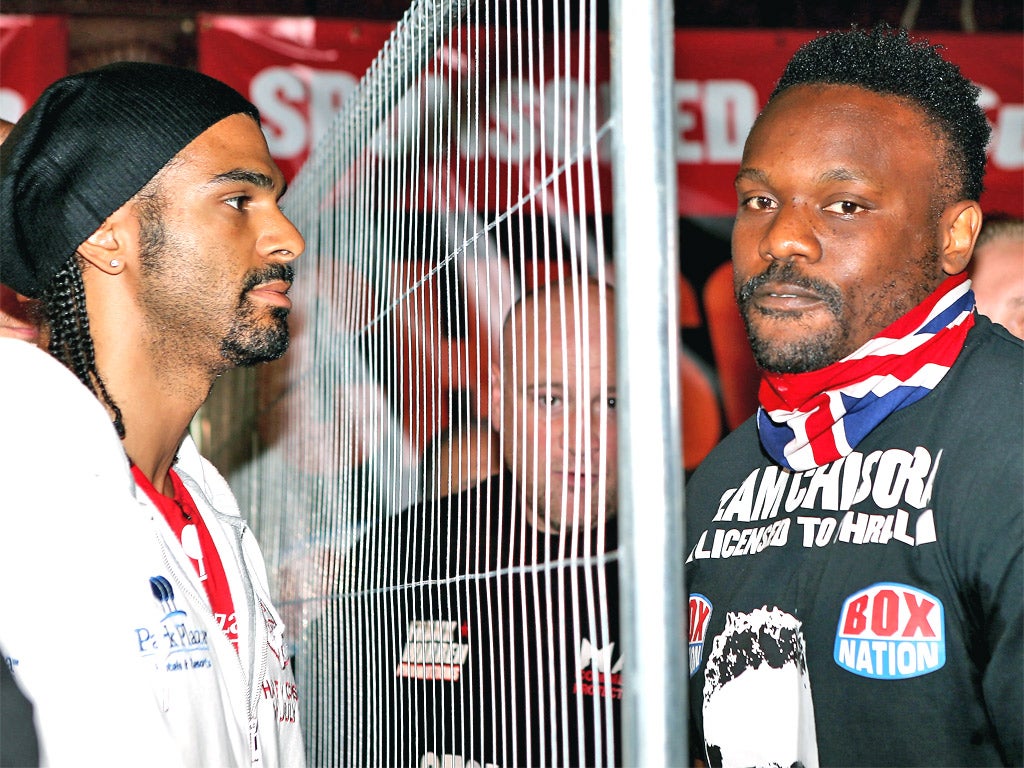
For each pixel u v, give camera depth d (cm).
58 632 129
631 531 89
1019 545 115
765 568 137
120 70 156
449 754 163
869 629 124
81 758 127
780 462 141
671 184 91
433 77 158
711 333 385
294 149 388
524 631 112
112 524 136
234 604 166
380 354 172
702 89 393
